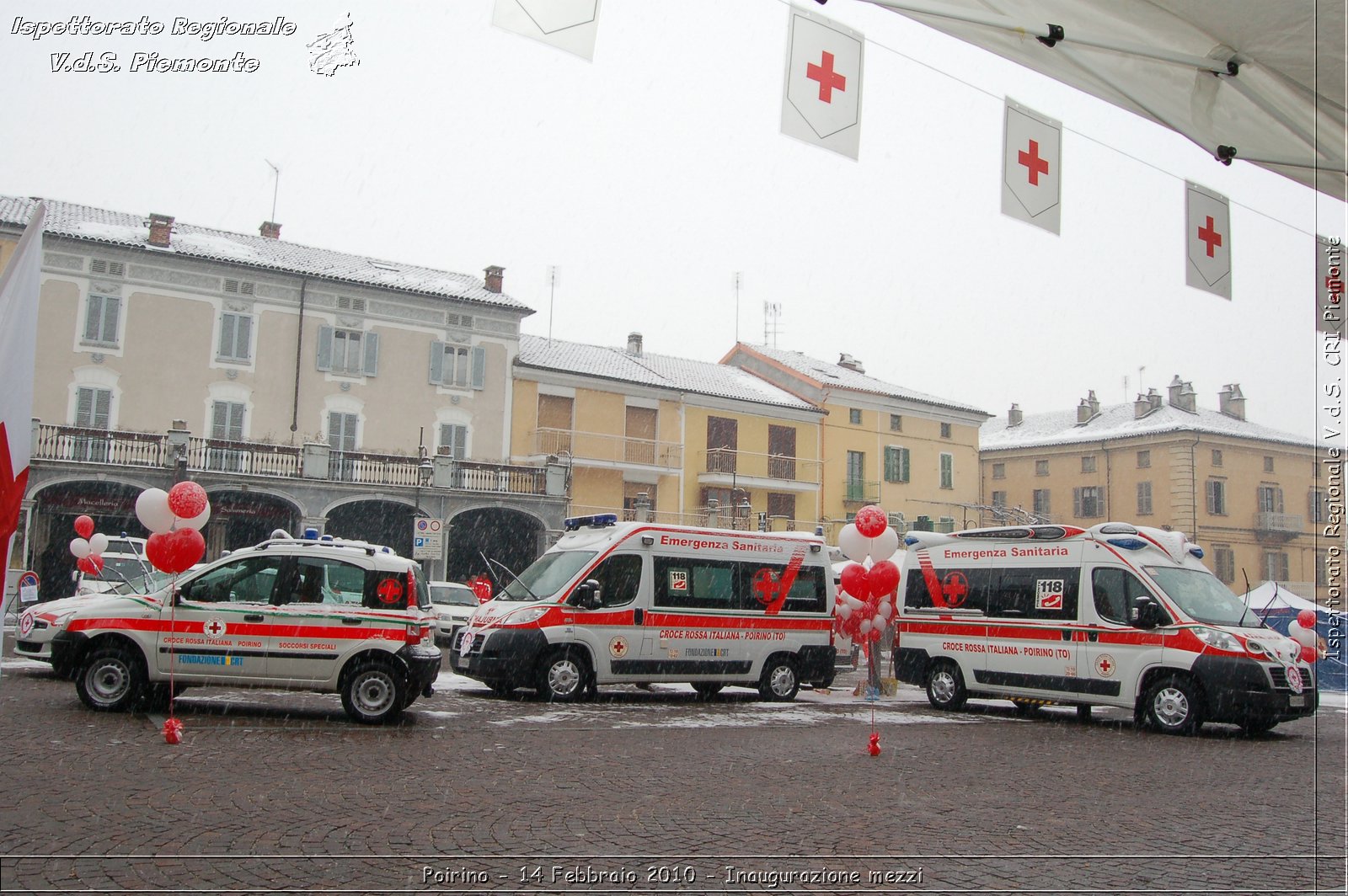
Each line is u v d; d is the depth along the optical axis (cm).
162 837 603
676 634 1469
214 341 2930
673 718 1280
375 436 3139
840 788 844
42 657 1254
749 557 1558
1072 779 935
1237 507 4712
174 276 2894
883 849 644
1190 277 653
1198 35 497
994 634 1501
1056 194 611
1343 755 1155
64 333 2742
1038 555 1484
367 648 1098
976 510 4525
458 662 1421
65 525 2714
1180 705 1299
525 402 3416
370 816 677
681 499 3716
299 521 2861
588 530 1560
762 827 692
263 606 1089
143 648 1067
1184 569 1383
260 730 1020
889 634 1727
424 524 2452
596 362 3706
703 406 3819
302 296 3062
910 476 4356
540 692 1391
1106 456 4934
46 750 848
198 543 1027
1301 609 2097
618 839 645
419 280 3356
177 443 2709
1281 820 777
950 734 1241
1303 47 499
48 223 2748
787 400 4056
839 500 4128
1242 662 1257
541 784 809
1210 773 999
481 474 3173
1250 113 552
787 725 1264
